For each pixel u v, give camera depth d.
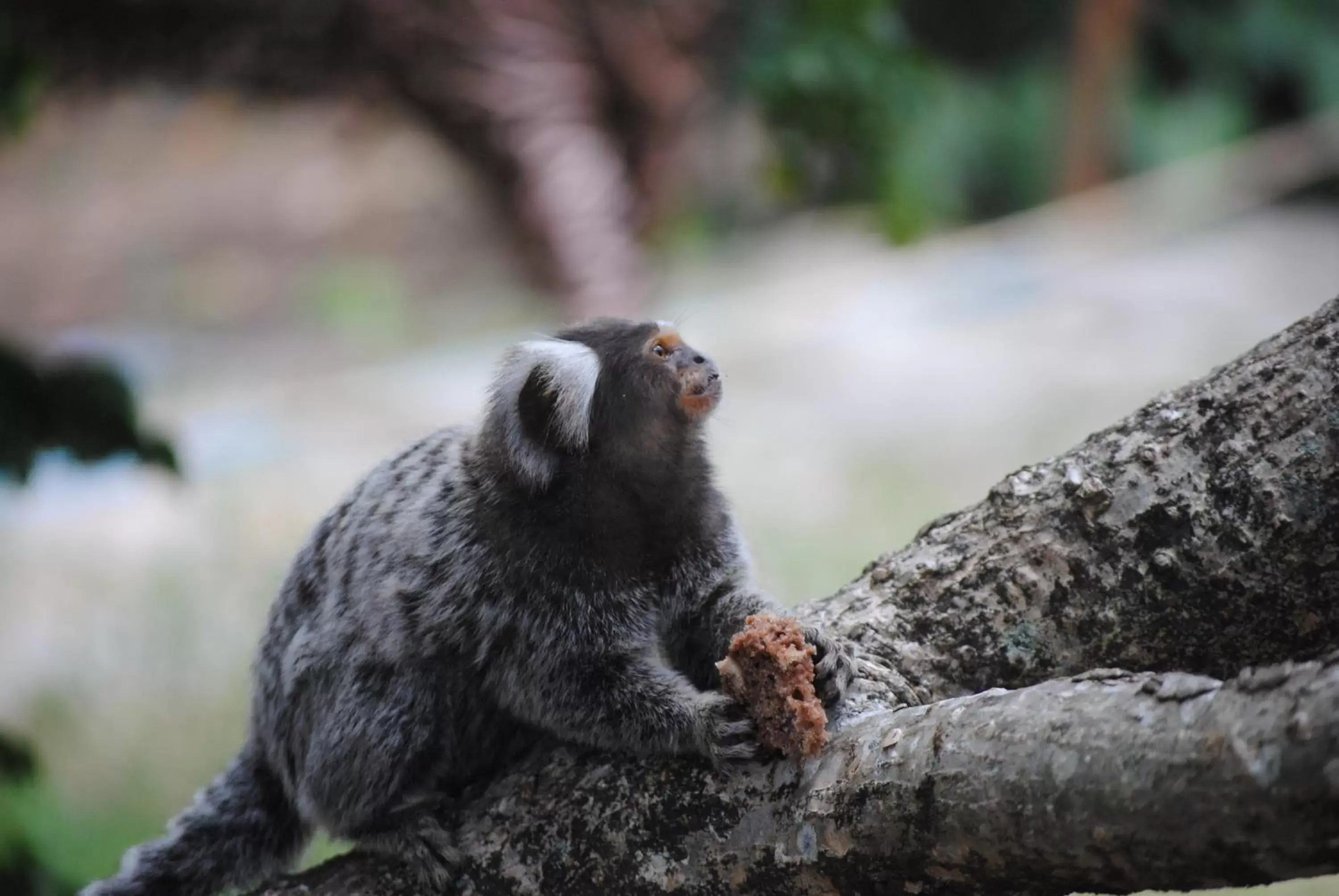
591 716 5.45
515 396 6.11
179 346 23.66
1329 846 3.31
